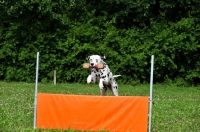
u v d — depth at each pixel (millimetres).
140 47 18578
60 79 19094
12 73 18938
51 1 18172
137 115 8234
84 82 19000
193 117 10852
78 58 18875
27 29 18734
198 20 18625
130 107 8234
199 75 18938
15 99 12578
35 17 18891
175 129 9312
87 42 18812
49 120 8500
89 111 8336
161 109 11758
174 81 19266
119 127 8250
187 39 18406
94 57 10352
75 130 8367
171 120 10312
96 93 15039
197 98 14859
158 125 9570
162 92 16219
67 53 18844
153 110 11523
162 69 18984
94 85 18141
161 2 18484
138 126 8219
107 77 10531
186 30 18375
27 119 9688
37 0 17953
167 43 18344
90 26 18781
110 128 8258
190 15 18656
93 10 18922
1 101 12062
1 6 18562
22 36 18656
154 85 18688
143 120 8219
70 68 19016
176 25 18453
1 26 18859
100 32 18797
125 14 18719
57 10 18781
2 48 18875
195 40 18562
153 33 18625
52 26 18859
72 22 18938
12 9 18109
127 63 18562
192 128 9469
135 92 15836
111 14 19172
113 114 8273
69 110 8406
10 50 18719
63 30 18812
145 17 19031
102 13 19297
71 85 17828
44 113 8523
